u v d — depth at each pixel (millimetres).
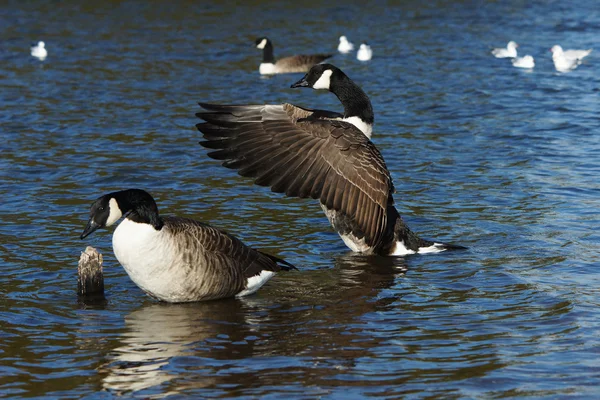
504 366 9867
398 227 14320
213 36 41062
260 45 33812
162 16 45844
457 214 16516
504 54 34406
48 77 31578
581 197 17250
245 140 11844
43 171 19656
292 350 10477
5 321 11484
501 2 49688
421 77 31219
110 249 14766
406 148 21734
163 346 10641
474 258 14062
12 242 14875
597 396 9086
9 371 9906
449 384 9430
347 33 41781
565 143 21703
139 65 34156
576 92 28047
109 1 49438
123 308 12039
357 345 10594
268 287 12930
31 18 44812
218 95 28875
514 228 15539
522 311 11648
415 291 12609
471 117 24969
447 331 11008
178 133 23562
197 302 12250
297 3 49844
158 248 11422
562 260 13781
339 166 11961
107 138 22922
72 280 13195
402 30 42062
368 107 14984
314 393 9258
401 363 10031
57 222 16078
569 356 10109
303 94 29297
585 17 44500
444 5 49125
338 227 14195
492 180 18703
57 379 9711
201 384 9516
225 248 12102
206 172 19844
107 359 10242
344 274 13461
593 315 11391
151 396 9242
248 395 9227
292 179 11797
